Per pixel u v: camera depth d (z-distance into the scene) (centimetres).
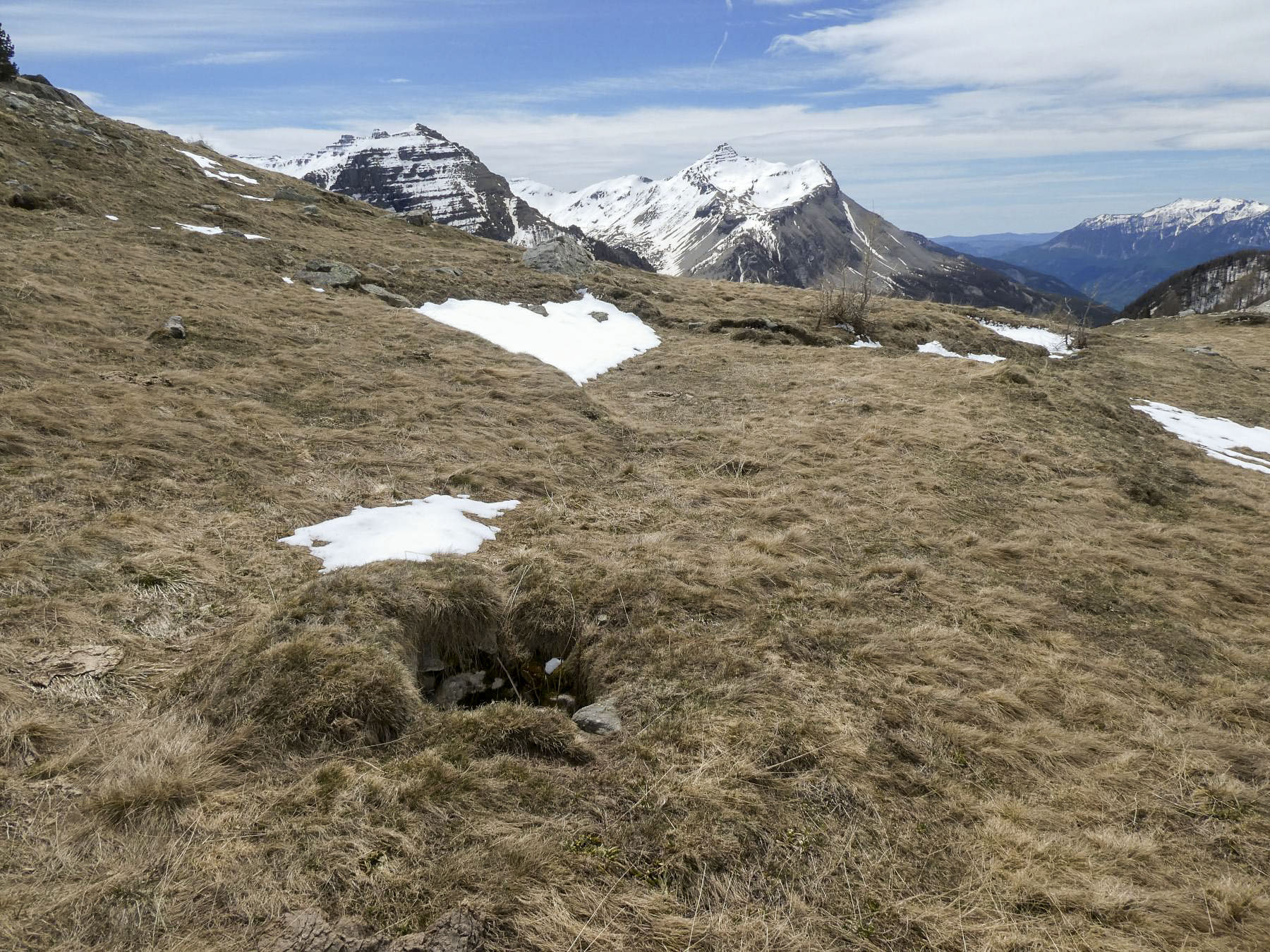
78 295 1340
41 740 430
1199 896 416
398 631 586
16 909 325
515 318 1991
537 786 443
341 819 396
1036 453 1254
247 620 590
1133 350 2712
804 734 505
